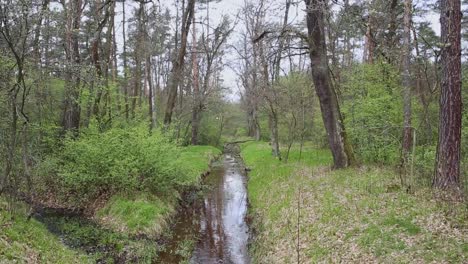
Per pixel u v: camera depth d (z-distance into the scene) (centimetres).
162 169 1496
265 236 1145
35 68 1216
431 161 1280
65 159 1591
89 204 1483
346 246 853
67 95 1727
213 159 3284
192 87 4125
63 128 1747
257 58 2756
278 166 2130
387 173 1368
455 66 1012
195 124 4038
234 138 6031
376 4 1659
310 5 1492
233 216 1538
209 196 1880
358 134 1803
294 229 1059
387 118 1623
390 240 809
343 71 2288
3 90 1077
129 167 1416
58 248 982
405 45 1388
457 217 834
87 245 1120
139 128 1546
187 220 1475
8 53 1098
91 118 1686
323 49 1628
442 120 1038
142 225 1253
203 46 3756
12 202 1047
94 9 2106
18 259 785
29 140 1420
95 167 1473
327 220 1020
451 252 707
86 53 2536
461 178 1067
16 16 940
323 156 2239
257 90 2619
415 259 718
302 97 2417
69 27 1691
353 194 1159
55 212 1415
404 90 1479
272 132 2664
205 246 1203
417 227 827
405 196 1031
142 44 2748
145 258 1055
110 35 2094
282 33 1647
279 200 1384
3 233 870
